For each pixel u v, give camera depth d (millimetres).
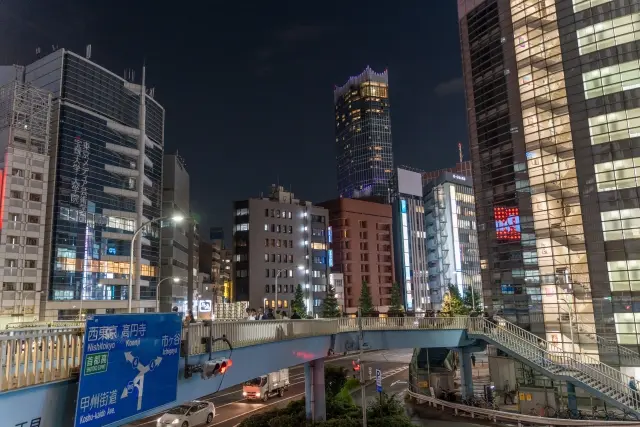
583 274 42688
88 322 10820
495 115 52625
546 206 46062
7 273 70375
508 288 48906
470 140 56125
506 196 50344
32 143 78062
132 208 91000
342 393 32750
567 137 45250
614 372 36594
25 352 10195
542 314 45250
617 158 41875
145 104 98812
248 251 110438
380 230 141625
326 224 127812
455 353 58344
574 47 45750
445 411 34438
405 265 143375
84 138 83188
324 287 122438
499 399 39188
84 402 10492
